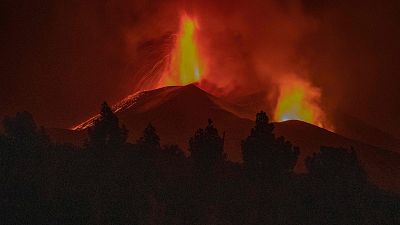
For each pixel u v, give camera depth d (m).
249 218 50.31
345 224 51.69
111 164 54.53
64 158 54.62
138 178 52.88
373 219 53.72
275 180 55.69
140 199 49.66
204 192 52.38
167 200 50.75
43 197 47.47
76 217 45.34
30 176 49.28
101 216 46.75
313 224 50.91
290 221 50.78
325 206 52.94
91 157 55.53
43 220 44.47
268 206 51.69
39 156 52.41
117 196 48.91
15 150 52.53
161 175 54.16
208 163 55.00
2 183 47.66
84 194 48.62
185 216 49.19
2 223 43.44
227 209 50.88
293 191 55.09
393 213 55.75
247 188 53.75
